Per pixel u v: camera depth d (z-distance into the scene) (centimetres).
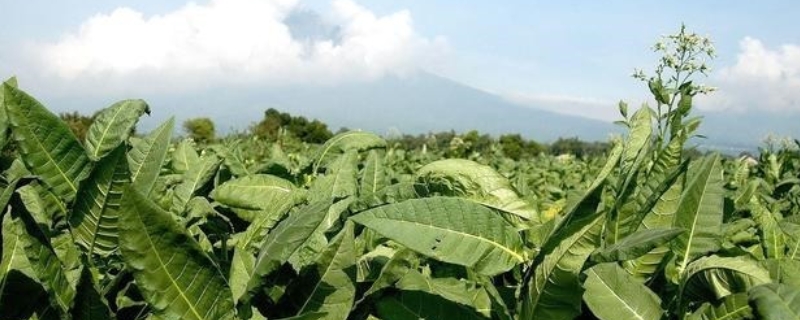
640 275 185
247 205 268
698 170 202
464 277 220
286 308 172
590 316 173
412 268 187
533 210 225
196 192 278
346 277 165
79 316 151
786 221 233
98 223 178
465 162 238
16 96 182
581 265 144
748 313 151
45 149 188
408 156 1367
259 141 1761
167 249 134
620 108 231
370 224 164
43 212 175
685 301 169
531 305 154
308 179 390
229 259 218
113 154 169
